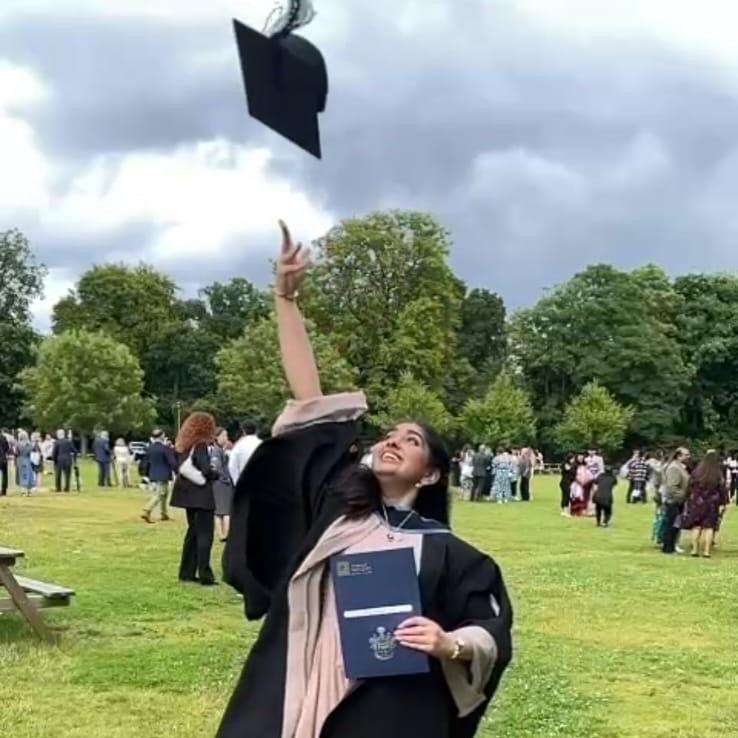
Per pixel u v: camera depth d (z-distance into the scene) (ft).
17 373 266.77
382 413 238.68
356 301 251.39
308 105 12.22
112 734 23.16
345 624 10.96
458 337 336.90
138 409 274.16
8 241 264.11
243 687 11.52
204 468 44.50
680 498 66.44
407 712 10.85
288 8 12.07
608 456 256.32
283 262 13.09
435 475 12.09
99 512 82.64
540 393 296.30
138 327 352.08
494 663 11.08
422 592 11.16
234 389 264.72
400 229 252.01
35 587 32.96
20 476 104.37
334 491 11.78
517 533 78.84
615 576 53.16
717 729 25.48
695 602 45.09
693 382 299.99
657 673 31.27
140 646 31.99
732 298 309.63
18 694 26.13
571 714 26.20
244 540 12.01
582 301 290.56
